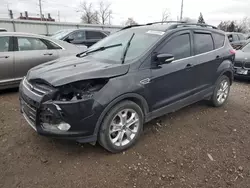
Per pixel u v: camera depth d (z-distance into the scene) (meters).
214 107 4.75
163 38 3.45
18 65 5.25
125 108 2.96
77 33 10.02
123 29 4.35
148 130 3.66
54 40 5.94
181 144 3.30
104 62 3.28
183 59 3.70
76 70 2.89
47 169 2.68
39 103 2.62
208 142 3.38
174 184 2.51
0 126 3.65
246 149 3.23
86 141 2.76
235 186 2.51
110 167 2.75
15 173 2.60
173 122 3.99
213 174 2.69
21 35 5.37
